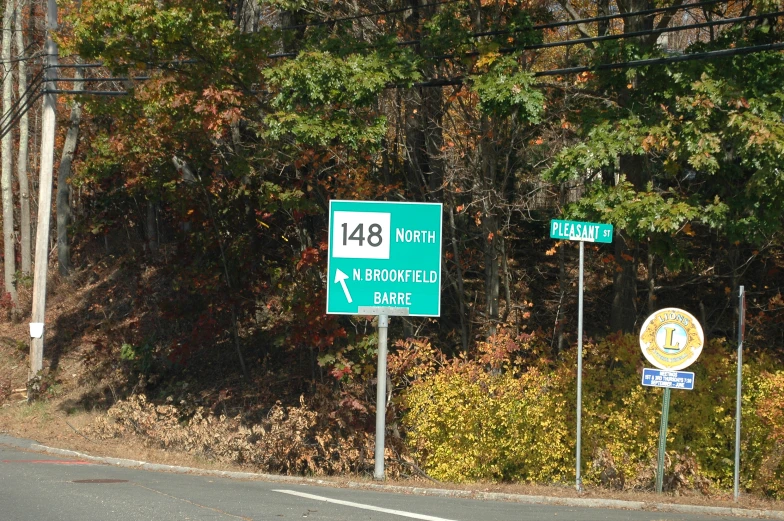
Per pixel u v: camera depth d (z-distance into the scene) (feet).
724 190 43.60
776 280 68.95
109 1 48.88
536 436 43.29
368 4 63.52
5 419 74.23
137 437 61.93
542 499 35.70
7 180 114.83
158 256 93.76
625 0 50.67
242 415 63.00
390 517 28.78
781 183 38.29
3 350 101.45
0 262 141.18
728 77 41.50
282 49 63.57
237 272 66.90
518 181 63.31
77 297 106.73
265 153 56.18
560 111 54.75
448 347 65.98
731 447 40.65
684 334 37.47
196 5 49.62
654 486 40.86
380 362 39.93
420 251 39.19
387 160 61.77
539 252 80.02
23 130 115.24
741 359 37.73
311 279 56.24
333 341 54.95
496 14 53.47
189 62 52.49
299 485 39.27
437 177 61.82
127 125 61.62
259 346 77.46
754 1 41.14
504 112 45.16
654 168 56.65
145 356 77.15
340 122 47.44
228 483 39.14
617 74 45.21
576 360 43.96
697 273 70.28
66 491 34.42
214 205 66.28
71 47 51.67
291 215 58.90
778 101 40.47
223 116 49.88
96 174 76.64
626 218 41.37
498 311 63.21
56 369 87.51
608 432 42.04
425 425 45.52
